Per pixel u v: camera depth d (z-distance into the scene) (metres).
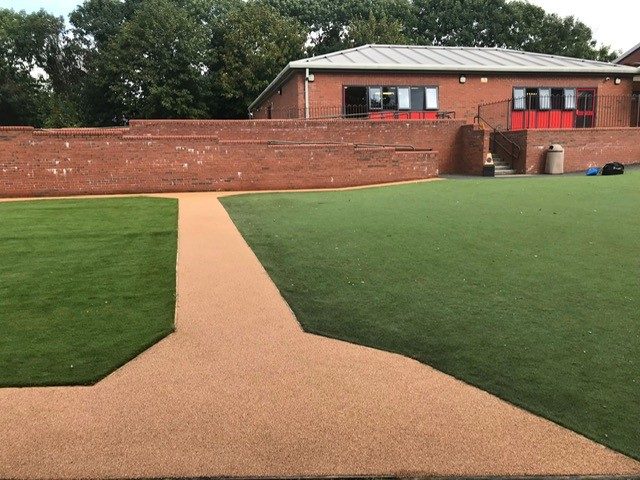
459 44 51.12
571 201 10.30
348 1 51.56
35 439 2.93
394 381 3.57
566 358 3.81
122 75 36.91
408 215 9.43
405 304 4.98
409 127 18.41
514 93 22.28
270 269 6.26
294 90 20.69
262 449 2.83
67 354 3.98
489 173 17.41
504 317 4.59
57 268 6.32
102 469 2.67
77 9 49.84
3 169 13.27
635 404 3.19
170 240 7.88
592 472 2.63
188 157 14.34
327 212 10.09
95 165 13.81
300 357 3.96
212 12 49.06
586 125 23.42
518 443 2.86
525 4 50.88
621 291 5.15
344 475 2.62
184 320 4.71
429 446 2.85
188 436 2.95
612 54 47.41
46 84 50.59
